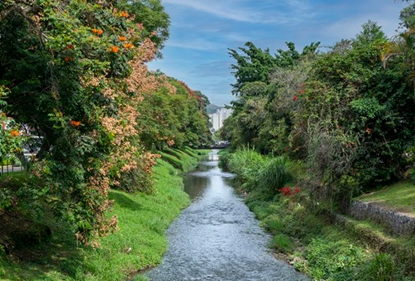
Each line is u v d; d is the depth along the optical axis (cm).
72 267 930
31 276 802
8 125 737
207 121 9125
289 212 1680
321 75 1545
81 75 830
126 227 1388
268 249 1390
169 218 1839
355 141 1348
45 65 786
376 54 1456
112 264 1059
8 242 886
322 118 1416
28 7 825
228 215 1981
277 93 2723
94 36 817
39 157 866
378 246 976
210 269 1177
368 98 1391
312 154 1404
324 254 1125
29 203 822
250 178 2597
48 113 802
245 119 3728
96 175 927
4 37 802
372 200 1198
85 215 841
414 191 1216
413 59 1279
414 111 1380
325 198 1418
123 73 932
